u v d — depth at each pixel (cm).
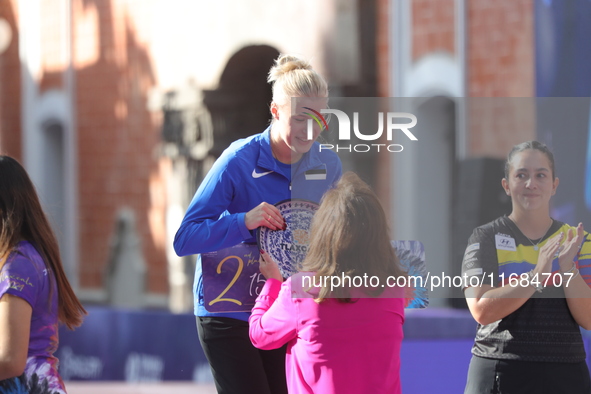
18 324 973
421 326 1590
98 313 2433
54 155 3853
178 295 3244
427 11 2494
